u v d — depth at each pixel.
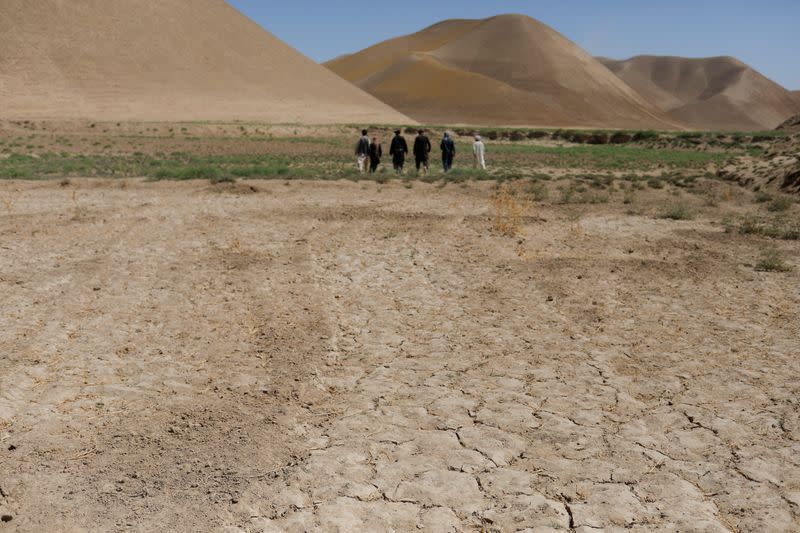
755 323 8.73
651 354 7.61
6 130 52.06
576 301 9.67
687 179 25.69
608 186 23.84
